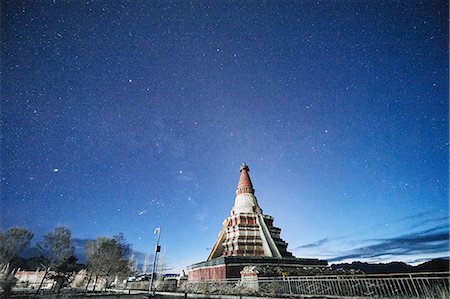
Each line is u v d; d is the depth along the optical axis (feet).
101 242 133.80
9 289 81.97
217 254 120.88
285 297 58.65
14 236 91.25
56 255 90.27
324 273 80.23
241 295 65.05
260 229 118.73
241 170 149.79
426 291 40.14
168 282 108.47
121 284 138.10
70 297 73.72
